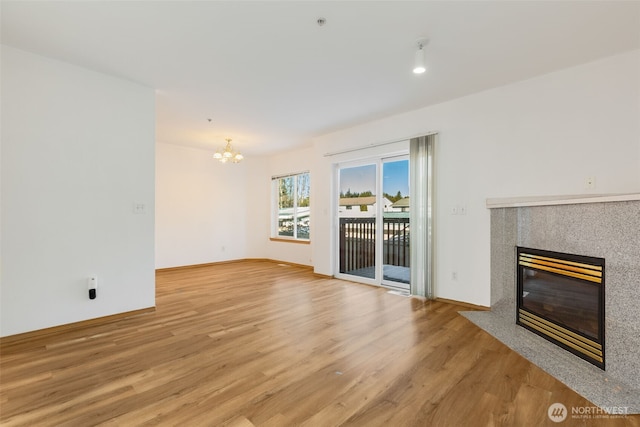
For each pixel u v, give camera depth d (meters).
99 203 2.93
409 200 3.99
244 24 2.15
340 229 5.12
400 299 3.79
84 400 1.72
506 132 3.19
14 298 2.50
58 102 2.70
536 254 2.68
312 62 2.70
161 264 5.77
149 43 2.40
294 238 6.68
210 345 2.46
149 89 3.22
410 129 4.00
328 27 2.18
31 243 2.58
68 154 2.76
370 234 4.67
